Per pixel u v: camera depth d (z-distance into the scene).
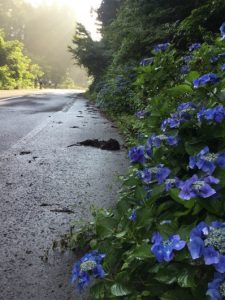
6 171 4.36
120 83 10.05
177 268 1.39
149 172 2.00
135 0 11.02
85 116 10.90
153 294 1.49
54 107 14.13
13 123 8.63
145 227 1.78
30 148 5.74
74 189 3.74
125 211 2.06
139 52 10.73
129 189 2.58
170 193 1.67
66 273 2.21
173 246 1.31
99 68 24.61
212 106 2.21
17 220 2.94
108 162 4.90
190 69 3.52
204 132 2.06
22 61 41.66
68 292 2.04
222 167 1.65
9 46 39.12
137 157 2.28
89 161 4.95
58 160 4.98
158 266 1.44
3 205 3.26
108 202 3.37
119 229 1.94
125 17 12.39
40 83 43.28
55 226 2.84
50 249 2.48
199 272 1.36
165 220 1.66
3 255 2.40
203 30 6.67
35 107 13.68
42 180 4.03
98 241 2.04
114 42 14.19
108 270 1.65
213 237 1.22
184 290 1.38
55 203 3.33
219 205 1.51
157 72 3.76
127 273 1.56
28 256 2.40
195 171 2.06
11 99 17.97
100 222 2.03
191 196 1.47
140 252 1.49
